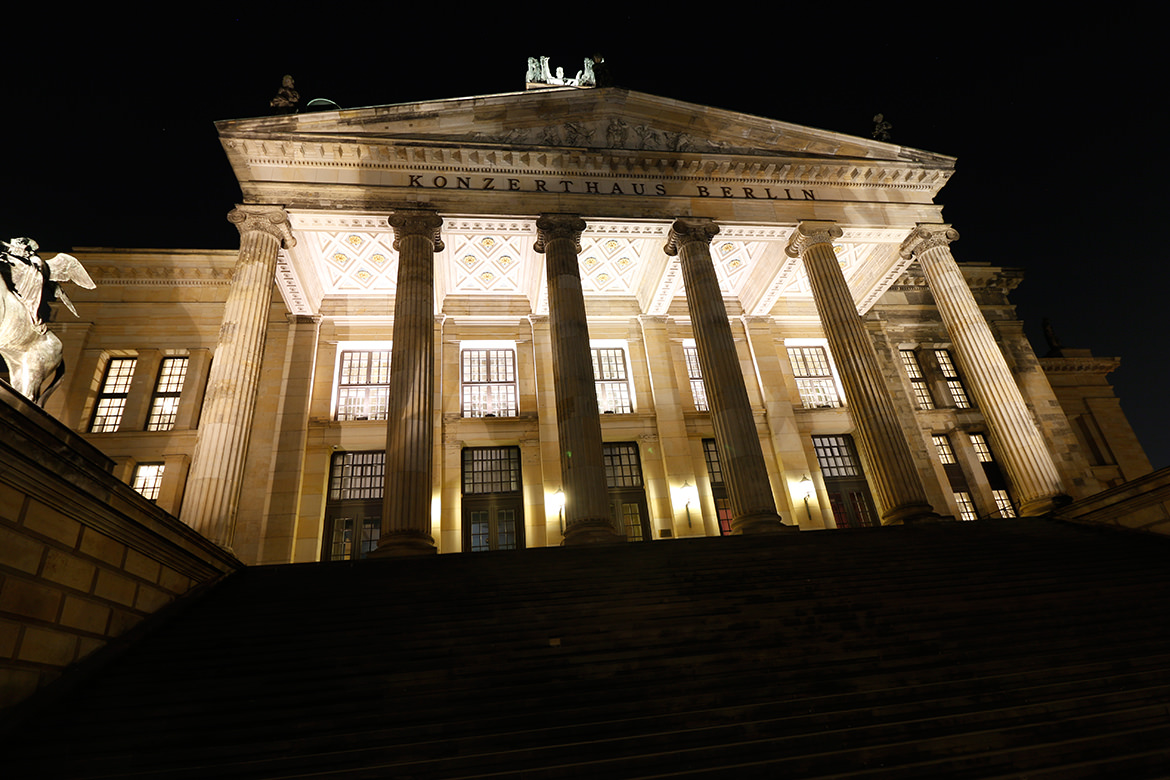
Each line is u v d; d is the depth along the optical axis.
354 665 8.62
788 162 22.86
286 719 7.31
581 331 18.86
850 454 27.23
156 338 24.05
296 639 9.45
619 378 27.20
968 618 9.85
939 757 6.31
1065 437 28.00
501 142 21.11
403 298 18.39
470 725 7.04
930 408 28.03
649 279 26.48
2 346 9.85
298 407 23.48
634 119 22.55
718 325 19.92
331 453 23.62
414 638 9.41
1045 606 10.27
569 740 6.82
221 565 12.62
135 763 6.50
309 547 21.81
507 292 26.98
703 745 6.60
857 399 19.72
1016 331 30.27
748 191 22.69
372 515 23.09
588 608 10.42
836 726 6.95
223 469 15.34
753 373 27.47
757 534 15.57
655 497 24.77
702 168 22.39
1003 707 7.22
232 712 7.48
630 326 27.67
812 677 8.13
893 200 23.98
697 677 8.18
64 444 8.10
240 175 19.34
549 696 7.71
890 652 8.70
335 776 6.09
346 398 24.83
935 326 29.64
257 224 18.59
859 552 13.62
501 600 10.99
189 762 6.54
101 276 24.62
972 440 27.83
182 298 24.70
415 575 12.44
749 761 6.26
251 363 16.95
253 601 11.19
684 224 21.38
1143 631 9.23
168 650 9.20
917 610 10.23
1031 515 18.94
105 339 23.75
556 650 8.88
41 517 7.98
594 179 21.66
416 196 20.05
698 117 22.84
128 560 9.69
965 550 13.69
